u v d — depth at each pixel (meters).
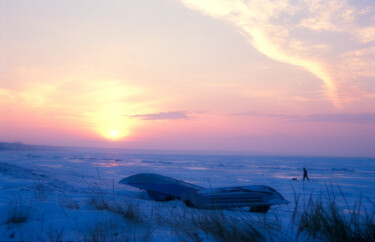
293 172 41.78
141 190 11.27
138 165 51.50
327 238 3.20
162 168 44.09
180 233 3.50
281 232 3.44
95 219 3.91
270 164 73.12
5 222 3.60
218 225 3.45
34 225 3.59
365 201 10.34
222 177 28.34
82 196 6.90
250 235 3.25
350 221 3.34
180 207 6.44
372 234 3.06
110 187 11.59
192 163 68.38
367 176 34.97
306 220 3.61
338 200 10.48
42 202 4.63
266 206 6.36
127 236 3.38
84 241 3.16
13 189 6.68
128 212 4.22
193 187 8.97
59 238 3.27
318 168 55.56
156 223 4.10
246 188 6.77
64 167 35.97
